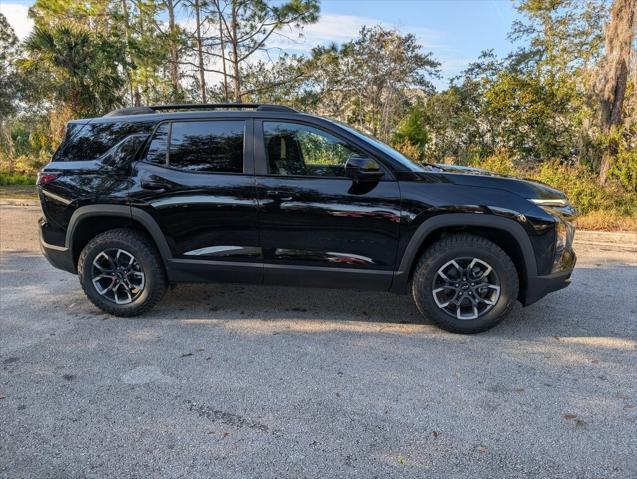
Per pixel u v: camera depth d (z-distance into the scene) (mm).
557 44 18109
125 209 3891
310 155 3744
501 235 3619
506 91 17141
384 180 3605
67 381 3031
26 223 9078
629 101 11531
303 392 2889
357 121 24531
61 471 2205
